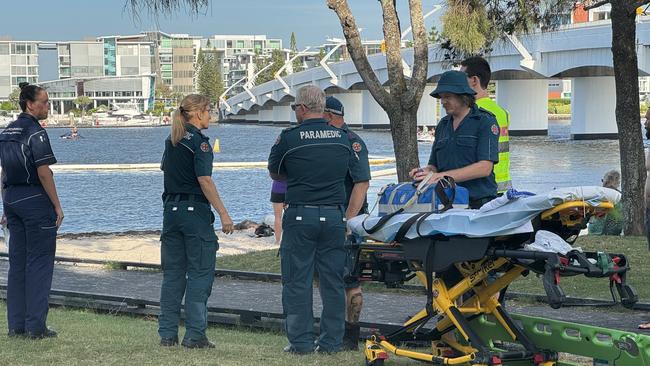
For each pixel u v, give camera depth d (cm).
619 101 2258
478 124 870
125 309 1492
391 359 941
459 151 874
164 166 1022
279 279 1767
